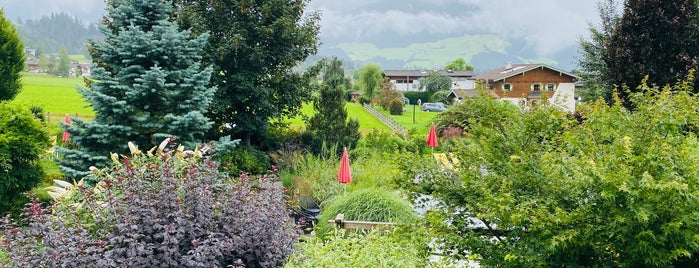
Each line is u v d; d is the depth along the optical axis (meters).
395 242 5.01
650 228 3.20
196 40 10.31
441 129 16.73
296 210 8.00
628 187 3.16
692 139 3.90
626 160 3.37
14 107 8.71
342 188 9.61
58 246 3.60
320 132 14.95
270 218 4.43
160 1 10.18
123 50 9.66
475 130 4.53
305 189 9.78
